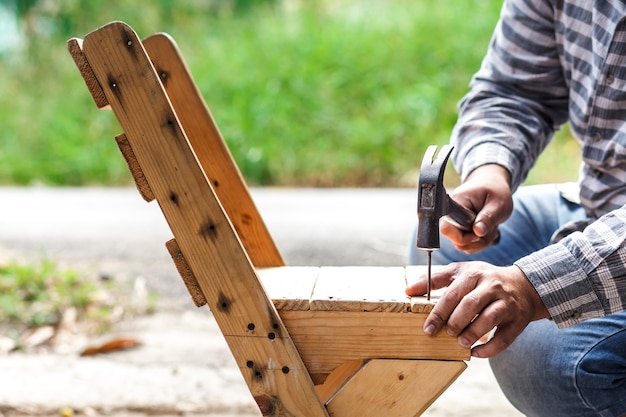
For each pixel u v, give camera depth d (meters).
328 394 1.65
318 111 6.10
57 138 6.35
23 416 2.46
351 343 1.39
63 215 4.75
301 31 7.03
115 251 4.01
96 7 7.91
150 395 2.57
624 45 1.62
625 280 1.37
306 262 3.74
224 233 1.38
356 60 6.48
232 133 5.88
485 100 1.92
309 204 4.91
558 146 5.56
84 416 2.46
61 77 7.17
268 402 1.40
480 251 1.74
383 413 1.39
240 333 1.39
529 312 1.36
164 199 1.39
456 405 2.50
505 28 1.92
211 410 2.49
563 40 1.79
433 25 6.76
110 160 5.98
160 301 3.38
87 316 3.20
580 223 1.76
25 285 3.44
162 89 1.37
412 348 1.37
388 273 1.58
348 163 5.63
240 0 7.97
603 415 1.54
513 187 1.80
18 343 2.98
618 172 1.71
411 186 5.46
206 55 6.94
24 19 7.86
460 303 1.32
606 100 1.67
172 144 1.38
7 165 6.01
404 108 5.95
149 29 7.72
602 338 1.52
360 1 7.53
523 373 1.62
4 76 7.24
